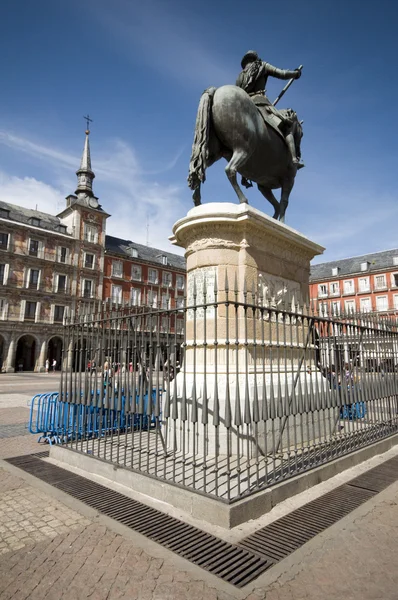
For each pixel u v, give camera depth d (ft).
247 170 20.34
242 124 17.61
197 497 10.81
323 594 7.47
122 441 18.03
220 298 16.37
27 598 7.37
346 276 158.71
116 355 14.99
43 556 8.85
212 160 19.49
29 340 125.49
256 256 17.53
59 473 14.92
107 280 136.67
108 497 12.28
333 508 11.48
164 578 7.94
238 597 7.34
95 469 14.53
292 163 21.26
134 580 7.89
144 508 11.39
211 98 18.30
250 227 17.02
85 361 16.39
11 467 15.89
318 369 20.07
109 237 154.92
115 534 9.84
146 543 9.35
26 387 60.70
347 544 9.40
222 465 13.65
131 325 14.34
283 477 12.37
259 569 8.27
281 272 19.17
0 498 12.40
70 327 17.69
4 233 115.75
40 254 121.90
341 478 14.29
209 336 16.21
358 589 7.64
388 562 8.63
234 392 15.11
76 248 129.39
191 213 17.30
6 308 113.70
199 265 17.11
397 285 145.59
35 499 12.28
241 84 21.13
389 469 15.52
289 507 11.50
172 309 12.69
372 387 19.19
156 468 12.38
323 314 16.51
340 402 16.37
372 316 19.94
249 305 11.78
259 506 10.93
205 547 9.14
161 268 151.74
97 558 8.73
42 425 21.17
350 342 18.24
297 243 19.88
